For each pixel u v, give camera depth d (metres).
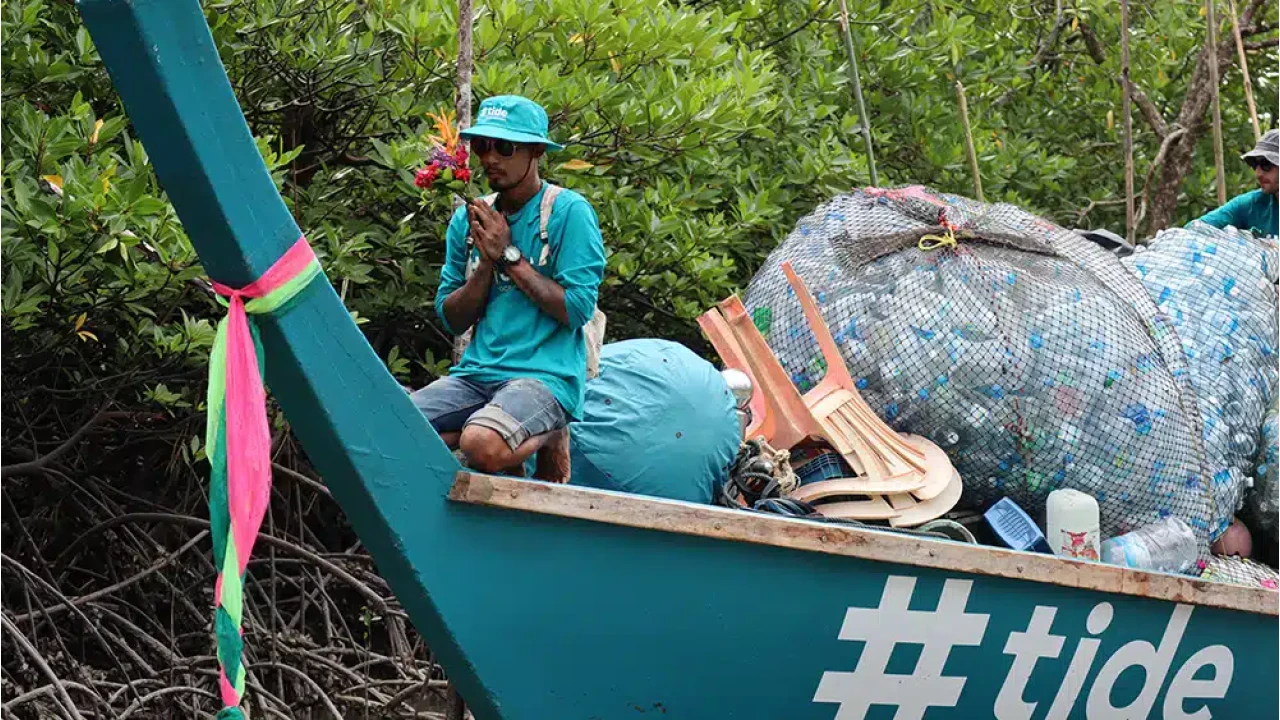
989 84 9.06
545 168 6.04
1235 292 5.35
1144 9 10.15
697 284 6.60
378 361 3.46
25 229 4.96
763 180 7.18
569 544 3.66
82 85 5.80
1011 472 4.86
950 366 4.79
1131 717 4.62
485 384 3.91
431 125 6.09
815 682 4.05
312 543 6.73
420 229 6.52
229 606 3.12
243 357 3.21
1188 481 4.94
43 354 5.77
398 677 6.67
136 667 6.29
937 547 4.05
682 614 3.82
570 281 3.82
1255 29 9.66
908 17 8.59
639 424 4.37
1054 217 9.66
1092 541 4.68
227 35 5.80
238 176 3.13
